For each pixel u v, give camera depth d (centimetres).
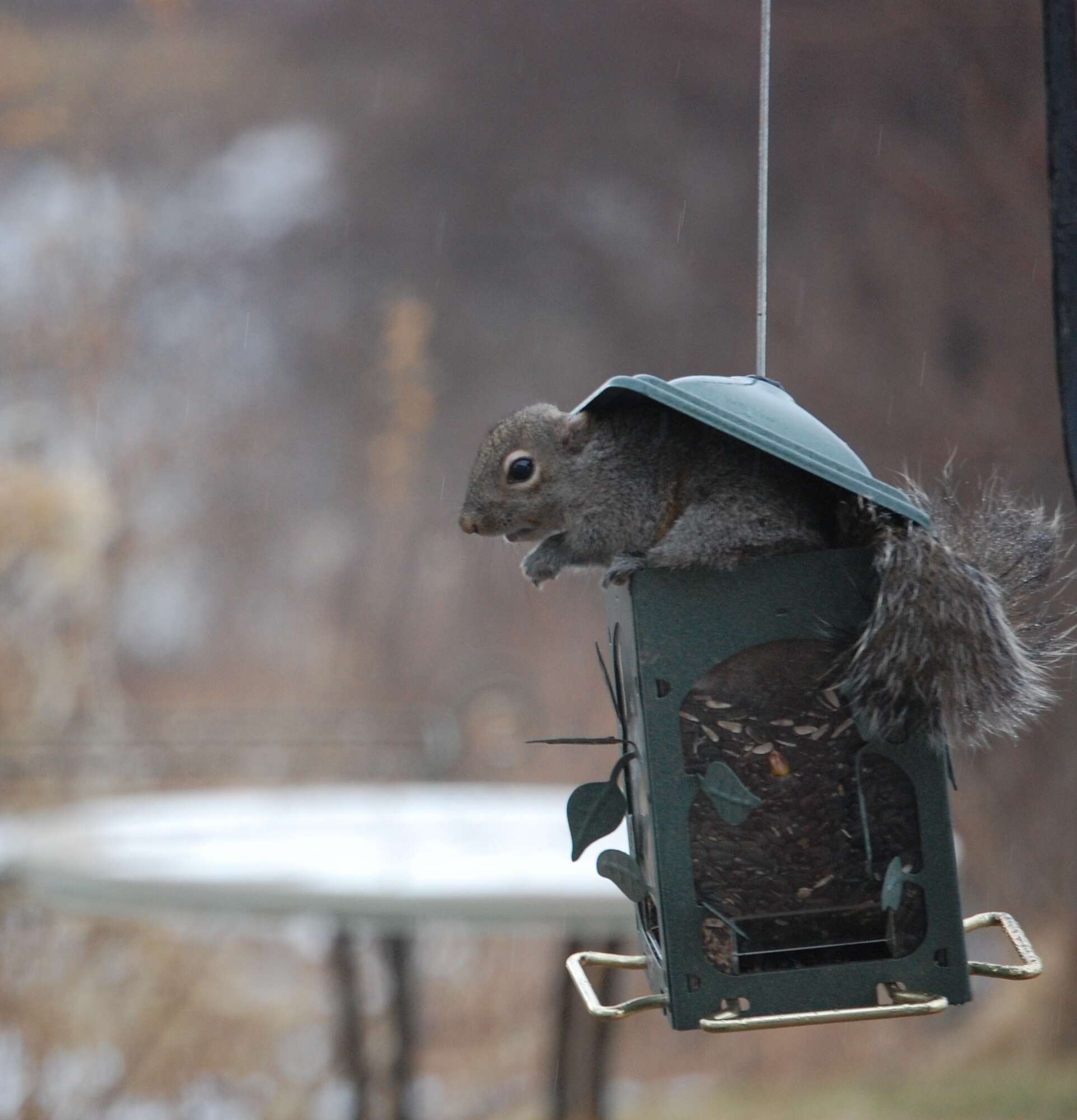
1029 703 359
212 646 2483
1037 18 1841
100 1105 1141
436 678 2341
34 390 1814
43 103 2045
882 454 1919
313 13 2948
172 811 1042
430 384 2612
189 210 2822
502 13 2900
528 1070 1271
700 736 380
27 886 841
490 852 855
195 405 2603
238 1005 1206
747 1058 1449
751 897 381
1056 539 379
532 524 430
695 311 2697
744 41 2525
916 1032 1484
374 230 3002
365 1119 952
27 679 1309
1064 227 356
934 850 374
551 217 2941
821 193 2423
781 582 375
